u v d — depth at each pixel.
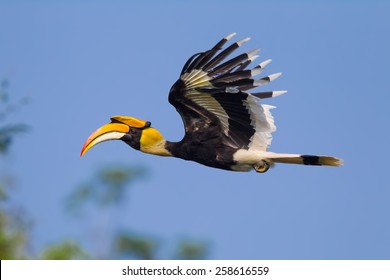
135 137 19.12
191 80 18.41
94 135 19.16
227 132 18.69
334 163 18.30
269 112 18.69
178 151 18.97
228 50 18.31
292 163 18.45
